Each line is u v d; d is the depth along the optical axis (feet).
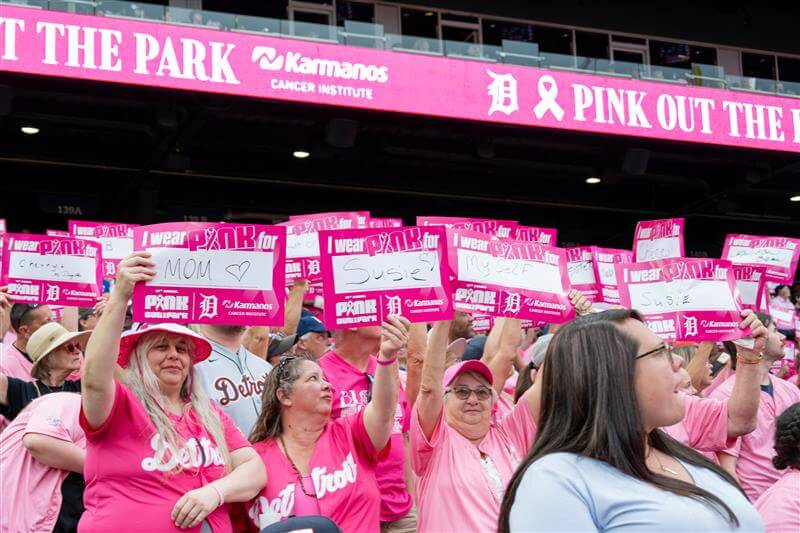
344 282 12.43
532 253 15.20
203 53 40.78
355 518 11.75
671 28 64.54
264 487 11.73
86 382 10.36
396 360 12.26
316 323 18.44
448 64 46.37
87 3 39.01
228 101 43.83
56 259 16.74
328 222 20.04
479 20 60.23
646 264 15.88
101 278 17.01
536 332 26.55
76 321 17.70
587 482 6.54
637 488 6.50
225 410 13.69
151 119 48.44
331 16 56.24
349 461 12.02
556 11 61.82
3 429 13.88
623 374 6.78
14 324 16.70
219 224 12.01
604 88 49.57
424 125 51.75
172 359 11.30
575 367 6.88
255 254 12.05
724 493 6.99
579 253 22.27
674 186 65.77
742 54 66.85
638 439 6.68
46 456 12.32
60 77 37.83
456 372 12.59
